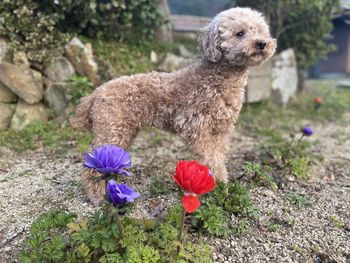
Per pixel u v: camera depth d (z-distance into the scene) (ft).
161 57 3.39
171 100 1.81
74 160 2.35
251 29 1.75
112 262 1.22
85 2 2.90
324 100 4.36
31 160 2.35
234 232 1.58
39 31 2.85
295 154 2.37
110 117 1.77
